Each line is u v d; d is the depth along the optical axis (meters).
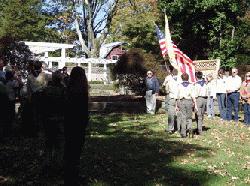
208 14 32.44
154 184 9.03
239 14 33.16
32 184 8.82
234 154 12.35
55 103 9.55
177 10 32.41
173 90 16.31
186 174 9.90
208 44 33.72
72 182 8.20
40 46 38.53
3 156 11.31
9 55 28.89
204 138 15.23
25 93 14.77
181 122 15.38
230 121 20.53
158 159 11.48
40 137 14.05
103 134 15.88
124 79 28.66
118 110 24.14
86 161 10.93
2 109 13.70
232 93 20.59
